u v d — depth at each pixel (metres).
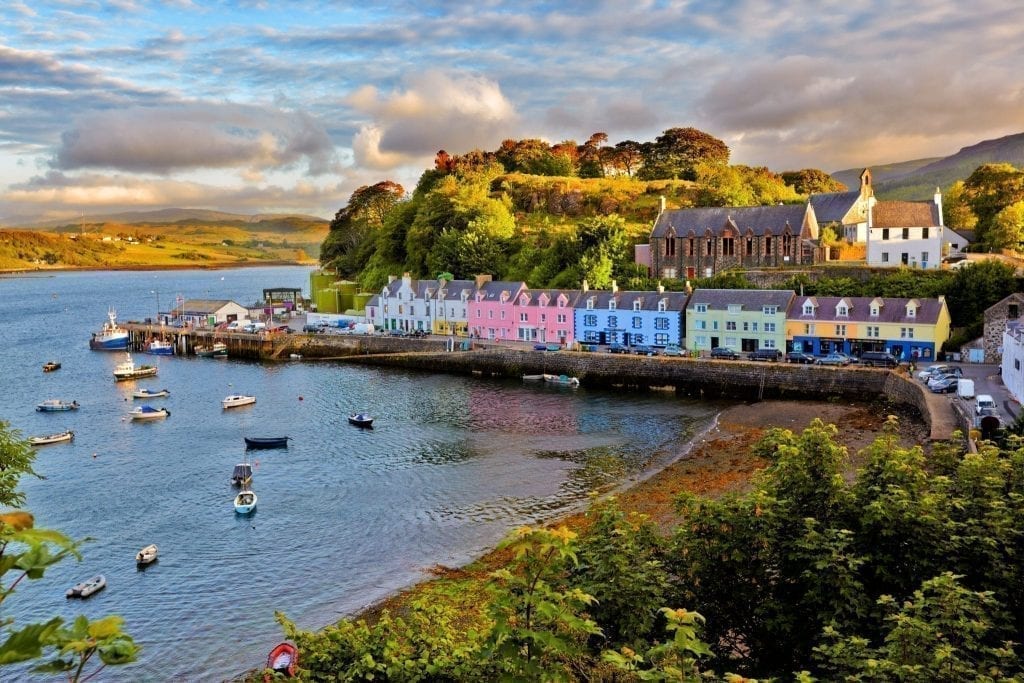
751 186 177.88
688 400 86.69
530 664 11.89
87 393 98.56
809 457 23.88
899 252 105.94
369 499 55.88
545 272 127.81
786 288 105.19
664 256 125.44
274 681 19.28
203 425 79.75
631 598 19.89
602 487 56.81
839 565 20.05
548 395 91.31
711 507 22.56
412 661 17.86
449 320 124.50
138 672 34.84
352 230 199.62
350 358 121.56
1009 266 92.12
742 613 21.98
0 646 7.46
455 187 157.62
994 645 19.42
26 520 7.67
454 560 44.94
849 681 15.88
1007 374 69.88
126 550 47.78
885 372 80.62
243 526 51.34
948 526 20.86
